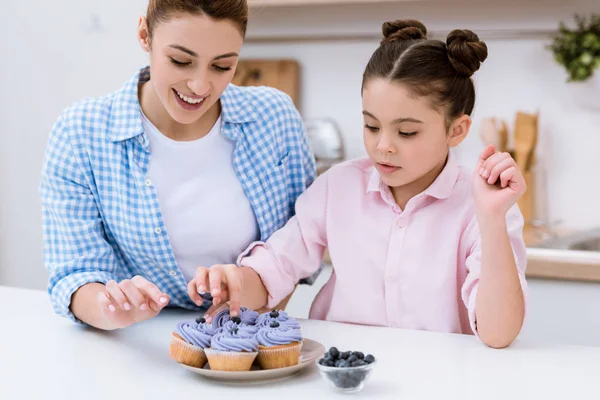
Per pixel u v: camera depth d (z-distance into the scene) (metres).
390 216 1.56
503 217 1.30
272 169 1.61
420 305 1.51
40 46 2.99
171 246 1.54
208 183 1.55
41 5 2.97
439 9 3.02
